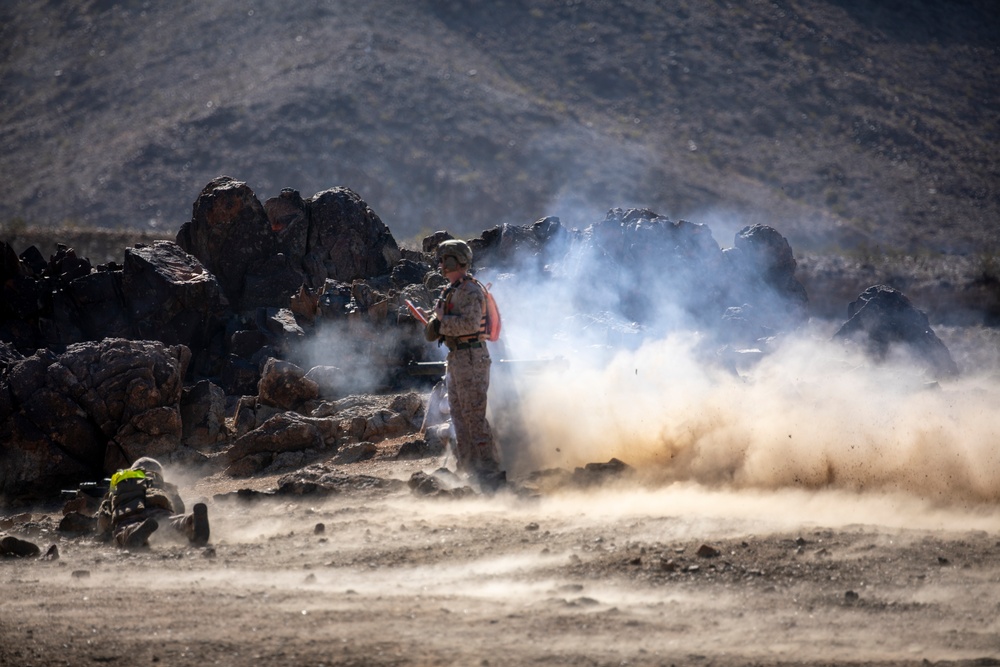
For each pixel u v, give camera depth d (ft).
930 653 47.91
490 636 49.49
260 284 183.83
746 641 49.44
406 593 58.80
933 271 442.91
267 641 48.65
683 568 61.93
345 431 131.34
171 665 45.65
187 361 148.87
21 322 165.78
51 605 57.11
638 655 46.88
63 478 130.21
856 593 57.11
